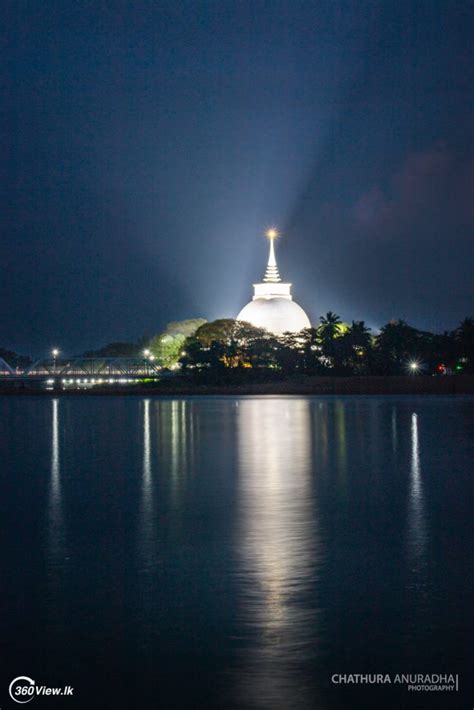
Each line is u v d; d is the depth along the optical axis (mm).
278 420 147000
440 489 67562
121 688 28922
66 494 66125
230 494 65500
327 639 32625
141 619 34812
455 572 41344
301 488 68375
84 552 45844
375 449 98750
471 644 32125
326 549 46156
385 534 50031
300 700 28156
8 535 50406
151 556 44875
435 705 27781
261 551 45781
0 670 30172
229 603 36719
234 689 28828
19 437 117688
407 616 34938
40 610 35938
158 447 102938
